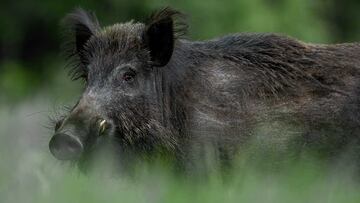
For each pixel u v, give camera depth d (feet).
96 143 53.93
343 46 61.05
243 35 60.39
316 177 57.82
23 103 124.47
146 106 55.88
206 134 57.11
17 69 198.39
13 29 203.21
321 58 59.88
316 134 58.03
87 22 58.39
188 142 57.06
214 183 55.72
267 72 59.00
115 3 181.88
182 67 58.03
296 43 60.34
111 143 54.60
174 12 57.00
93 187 54.70
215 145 57.06
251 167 57.52
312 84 58.95
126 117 55.06
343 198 54.13
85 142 52.42
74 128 52.34
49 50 207.92
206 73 58.44
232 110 57.67
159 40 56.59
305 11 190.49
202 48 59.36
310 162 57.98
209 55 59.21
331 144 58.13
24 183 59.41
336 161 58.08
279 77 59.00
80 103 54.19
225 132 57.26
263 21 183.52
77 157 51.85
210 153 56.85
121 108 54.95
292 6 188.34
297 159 57.93
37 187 57.57
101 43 56.44
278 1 189.37
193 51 58.95
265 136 57.62
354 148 58.13
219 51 59.41
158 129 56.08
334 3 219.82
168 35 56.65
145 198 53.78
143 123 55.62
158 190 54.13
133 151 55.47
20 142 83.51
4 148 79.30
